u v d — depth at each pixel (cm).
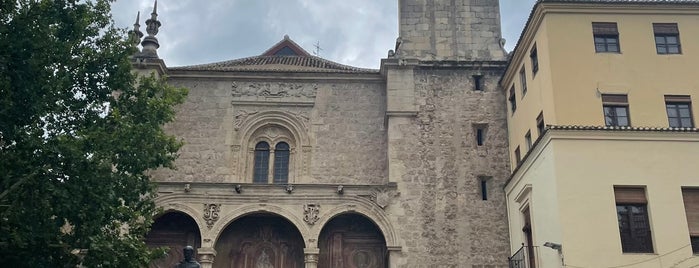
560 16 2542
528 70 2745
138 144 1977
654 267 2123
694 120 2414
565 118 2389
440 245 2823
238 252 2931
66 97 1903
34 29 1728
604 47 2514
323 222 2822
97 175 1798
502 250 2825
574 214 2181
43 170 1709
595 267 2122
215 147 3089
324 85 3228
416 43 3284
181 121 3120
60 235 1788
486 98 3112
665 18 2548
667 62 2484
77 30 1875
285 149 3138
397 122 3042
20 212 1725
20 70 1688
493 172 2972
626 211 2211
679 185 2223
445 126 3048
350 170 3075
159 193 2847
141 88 2114
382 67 3164
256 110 3169
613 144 2269
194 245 2914
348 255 2928
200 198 2850
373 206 2862
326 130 3144
